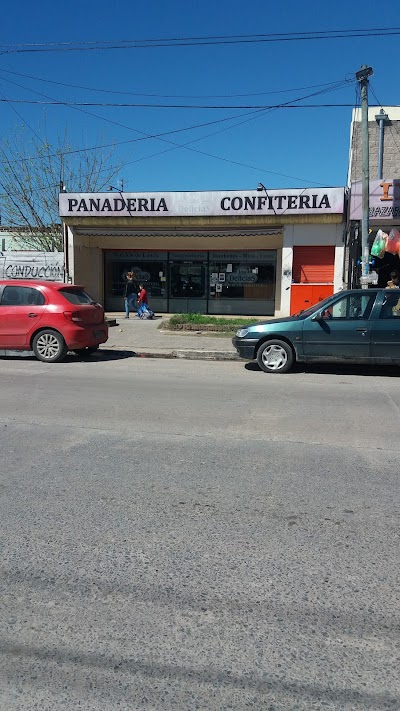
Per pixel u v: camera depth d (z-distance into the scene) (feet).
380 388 30.12
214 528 12.75
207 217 61.31
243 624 9.37
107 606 9.85
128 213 62.69
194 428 21.15
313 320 34.24
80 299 39.37
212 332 52.44
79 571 10.94
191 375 33.83
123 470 16.44
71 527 12.76
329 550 11.80
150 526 12.84
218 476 15.99
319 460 17.51
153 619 9.50
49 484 15.29
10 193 82.64
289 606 9.87
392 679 8.13
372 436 20.26
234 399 26.58
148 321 62.75
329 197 58.08
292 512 13.62
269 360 34.91
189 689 7.93
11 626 9.29
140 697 7.77
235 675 8.20
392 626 9.35
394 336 33.22
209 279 71.77
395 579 10.73
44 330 37.81
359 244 58.54
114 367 36.81
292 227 60.23
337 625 9.37
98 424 21.58
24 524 12.90
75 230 65.72
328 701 7.71
